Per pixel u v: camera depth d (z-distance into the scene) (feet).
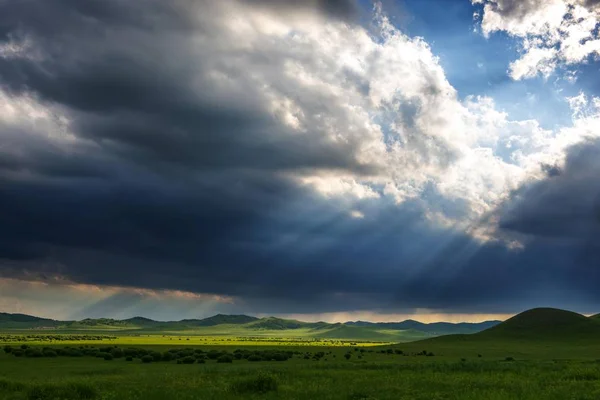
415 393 98.07
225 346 590.14
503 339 607.78
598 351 414.00
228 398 92.58
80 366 253.85
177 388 111.65
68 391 96.53
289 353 365.40
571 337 600.80
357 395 95.30
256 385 103.81
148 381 134.72
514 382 118.93
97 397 95.61
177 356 321.93
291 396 94.58
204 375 157.17
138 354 339.57
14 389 115.03
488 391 97.45
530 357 342.64
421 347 511.40
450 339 626.23
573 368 163.43
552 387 102.47
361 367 196.85
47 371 216.95
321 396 94.79
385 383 120.16
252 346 602.85
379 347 578.66
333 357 341.62
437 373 160.56
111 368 232.73
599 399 84.17
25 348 402.52
